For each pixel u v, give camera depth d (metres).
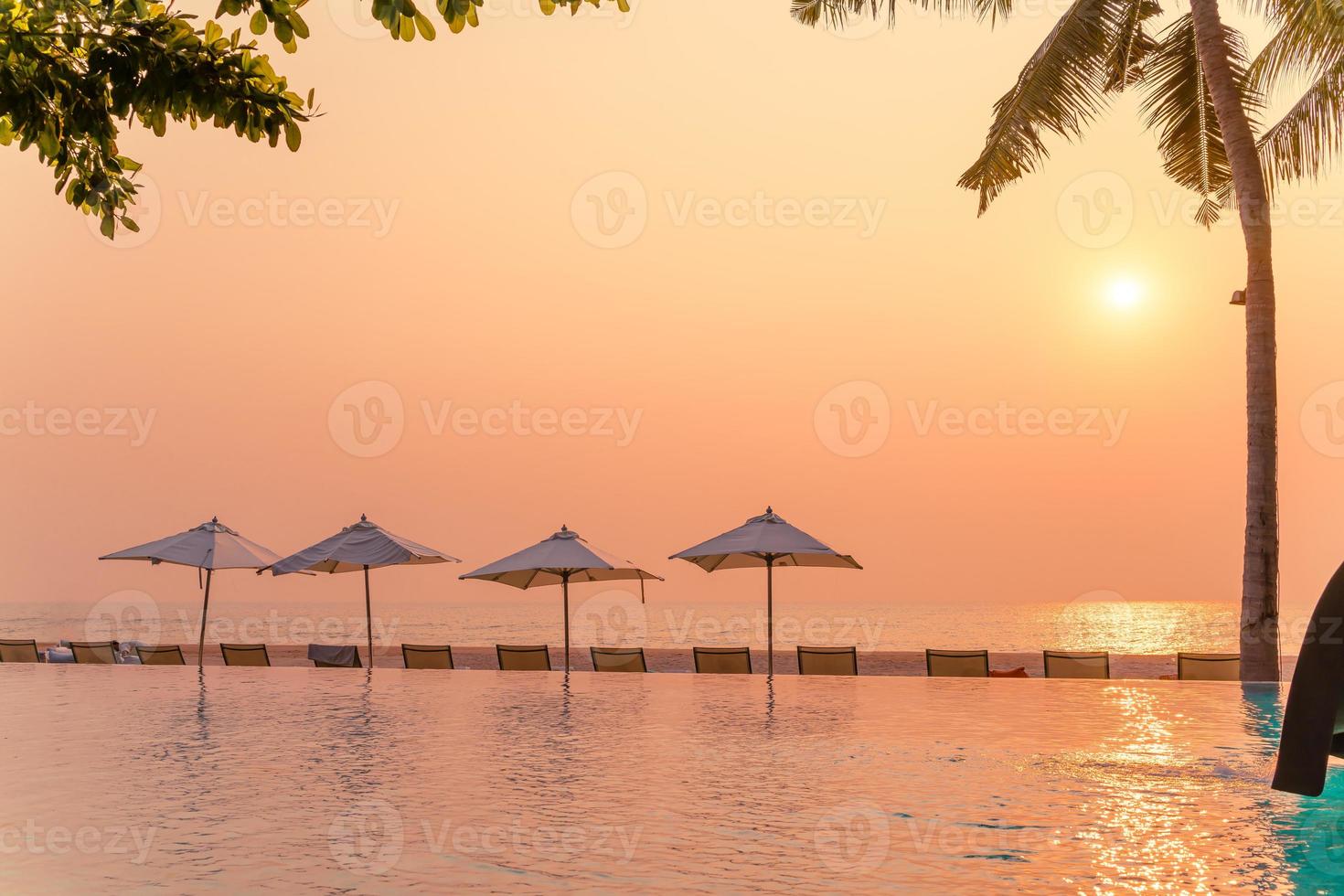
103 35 3.13
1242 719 8.48
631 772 5.95
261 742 7.09
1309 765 4.75
